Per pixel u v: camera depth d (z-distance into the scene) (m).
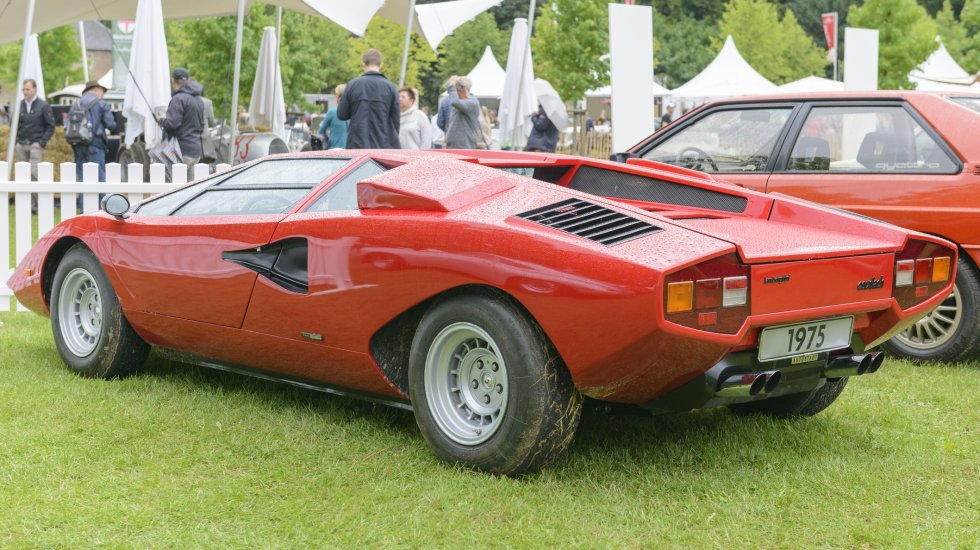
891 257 3.38
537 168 4.12
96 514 2.83
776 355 3.10
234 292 3.85
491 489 3.07
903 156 5.43
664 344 2.79
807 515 2.98
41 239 4.86
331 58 44.59
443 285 3.16
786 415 4.10
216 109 22.55
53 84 33.12
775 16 51.44
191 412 3.93
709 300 2.83
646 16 8.27
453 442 3.26
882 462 3.52
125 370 4.52
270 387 4.39
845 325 3.31
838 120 5.69
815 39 67.50
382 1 11.38
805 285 3.08
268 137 10.77
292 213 3.76
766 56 50.94
